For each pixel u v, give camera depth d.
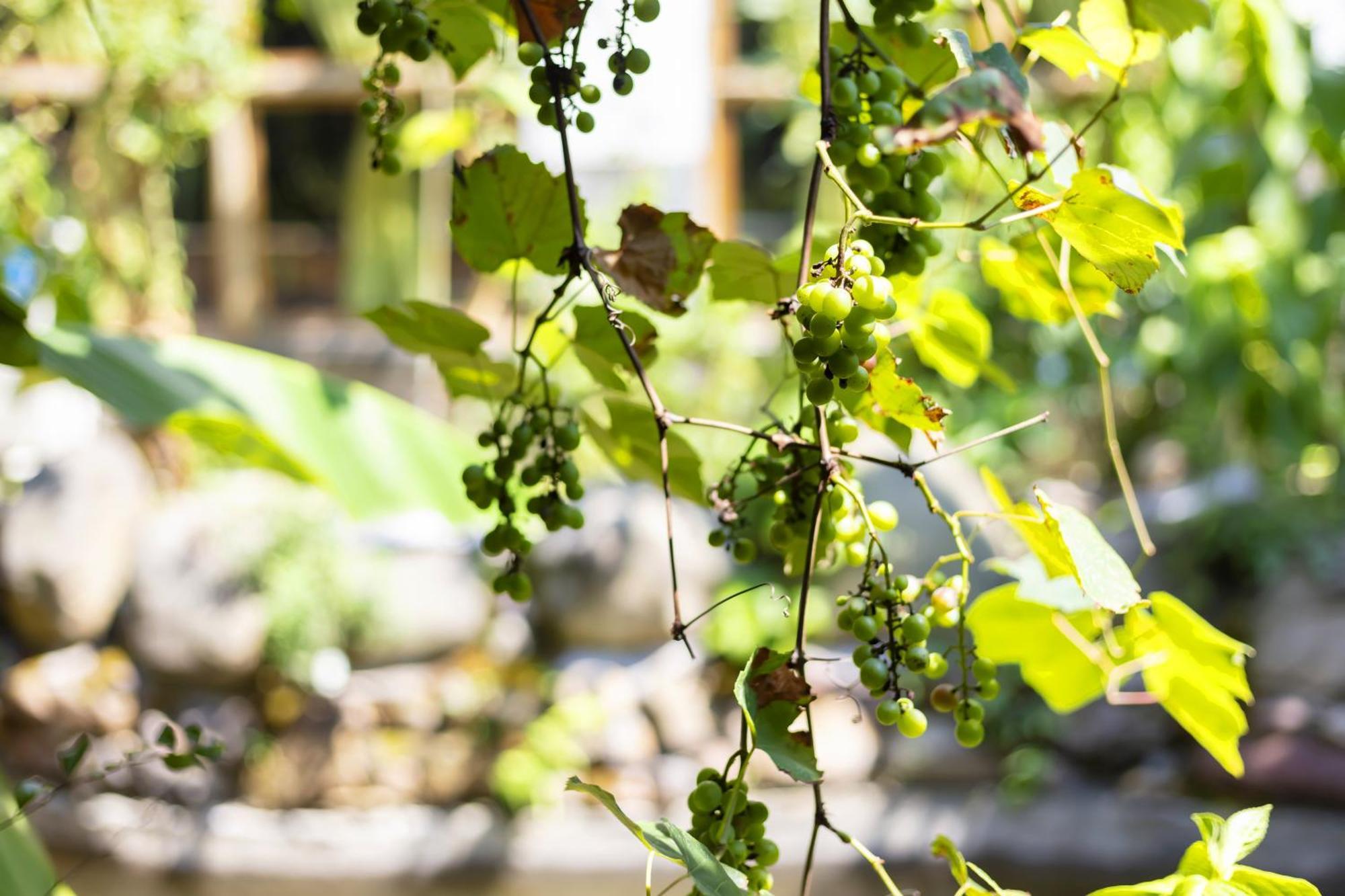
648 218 0.84
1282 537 5.04
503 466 0.84
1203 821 0.68
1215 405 4.21
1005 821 4.71
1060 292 0.95
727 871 0.61
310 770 4.99
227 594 5.07
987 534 5.00
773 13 7.01
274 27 7.80
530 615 5.43
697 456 0.96
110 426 5.81
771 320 0.72
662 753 5.11
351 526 5.32
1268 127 2.30
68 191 6.54
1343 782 4.54
